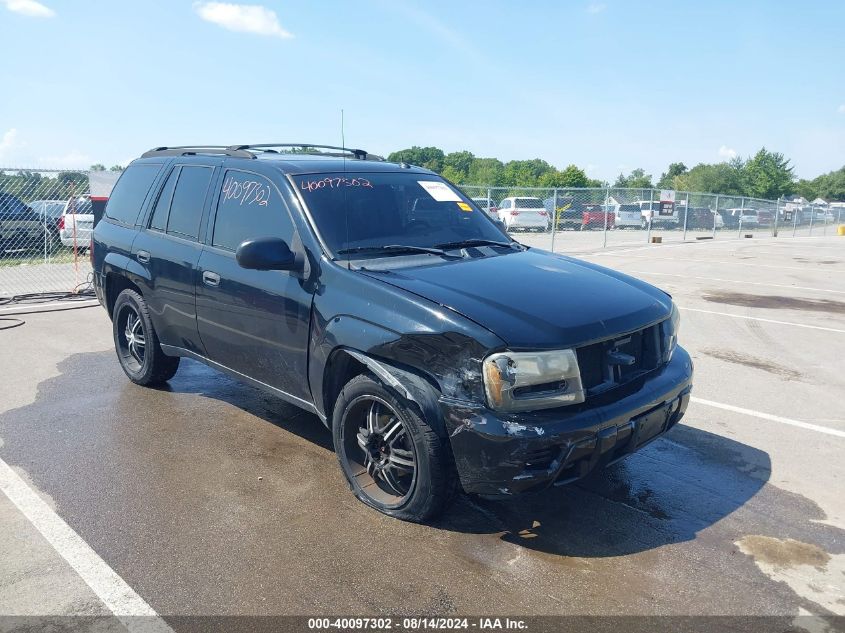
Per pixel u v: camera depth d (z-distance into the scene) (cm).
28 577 295
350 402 353
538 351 299
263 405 520
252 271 409
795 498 379
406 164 499
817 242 2672
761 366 658
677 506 368
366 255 380
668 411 347
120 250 537
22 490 376
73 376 590
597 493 382
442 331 310
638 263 1622
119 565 305
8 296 1001
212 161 477
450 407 306
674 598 285
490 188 1866
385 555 315
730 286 1210
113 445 440
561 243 2223
